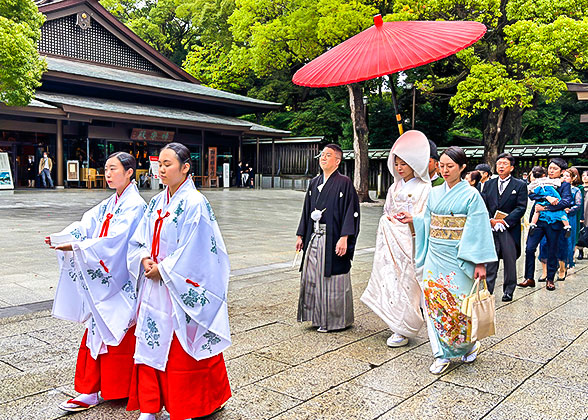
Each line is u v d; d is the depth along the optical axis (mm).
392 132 27953
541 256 6758
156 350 2492
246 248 9039
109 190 21453
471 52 16062
